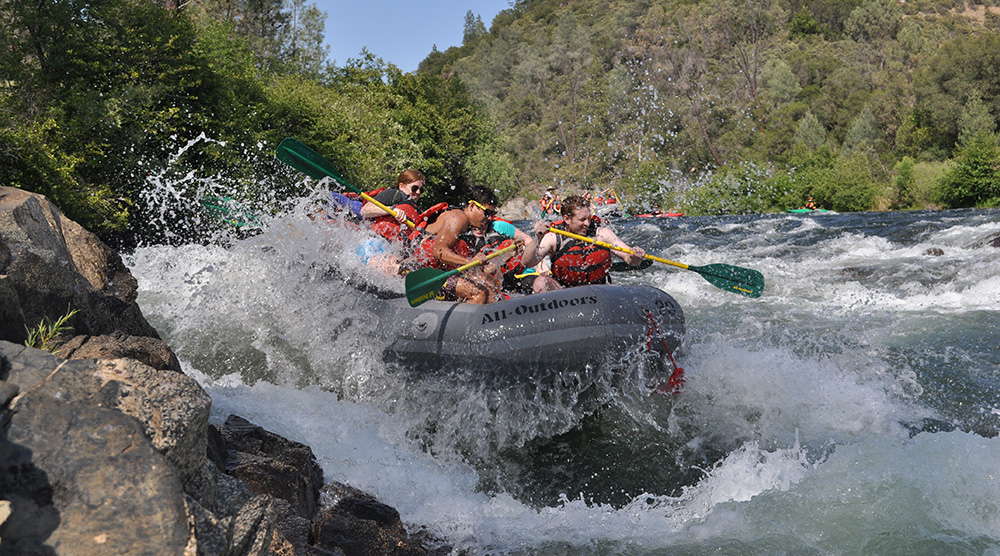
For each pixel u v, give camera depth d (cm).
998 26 11462
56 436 154
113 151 1377
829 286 783
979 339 534
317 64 2989
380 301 457
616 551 281
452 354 412
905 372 469
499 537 297
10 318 239
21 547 136
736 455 365
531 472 372
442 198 3531
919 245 1016
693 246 1190
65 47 1334
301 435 359
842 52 8569
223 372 475
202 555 157
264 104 1806
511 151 7781
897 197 3516
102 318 315
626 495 346
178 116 1450
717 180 3666
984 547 265
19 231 295
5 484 144
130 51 1430
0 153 1123
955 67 4569
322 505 294
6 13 1329
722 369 465
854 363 489
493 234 490
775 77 6425
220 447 273
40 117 1254
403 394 435
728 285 503
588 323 414
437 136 3528
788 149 5541
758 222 1582
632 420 416
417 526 300
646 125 5928
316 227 505
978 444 329
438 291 452
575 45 9206
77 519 143
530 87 8681
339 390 453
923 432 375
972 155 3111
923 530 277
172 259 821
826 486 317
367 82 3300
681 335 448
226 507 188
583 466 374
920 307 655
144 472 152
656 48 6650
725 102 6206
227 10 2973
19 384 162
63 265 287
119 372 176
